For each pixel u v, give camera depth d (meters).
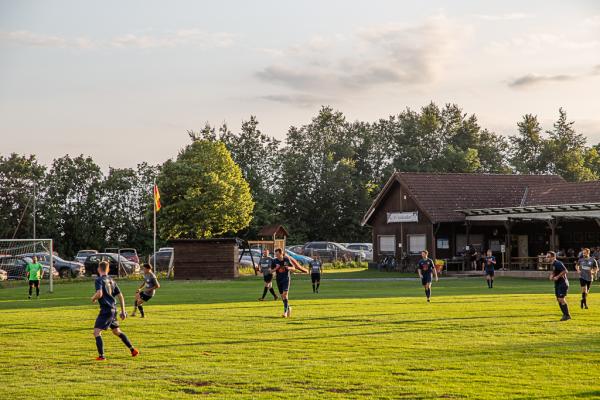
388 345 17.36
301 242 95.69
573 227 54.66
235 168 78.56
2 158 88.44
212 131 104.12
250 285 44.44
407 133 114.12
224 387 13.02
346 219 97.81
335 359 15.57
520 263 53.19
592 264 26.06
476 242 59.88
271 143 104.38
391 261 61.00
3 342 18.66
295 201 98.62
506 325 20.88
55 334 20.23
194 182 75.38
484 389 12.56
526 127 122.12
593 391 12.36
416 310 25.64
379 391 12.52
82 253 70.44
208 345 17.75
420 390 12.54
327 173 98.81
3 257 53.12
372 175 111.69
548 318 22.69
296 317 23.69
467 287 40.19
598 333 19.16
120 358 16.11
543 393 12.24
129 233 90.88
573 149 115.94
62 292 40.12
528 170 112.81
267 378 13.70
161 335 19.64
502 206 61.56
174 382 13.51
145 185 91.81
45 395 12.54
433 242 58.66
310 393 12.45
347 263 66.75
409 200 60.78
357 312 25.12
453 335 18.92
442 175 62.62
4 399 12.26
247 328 20.92
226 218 75.12
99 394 12.59
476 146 116.31
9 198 87.44
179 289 40.47
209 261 51.84
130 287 43.12
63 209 89.50
